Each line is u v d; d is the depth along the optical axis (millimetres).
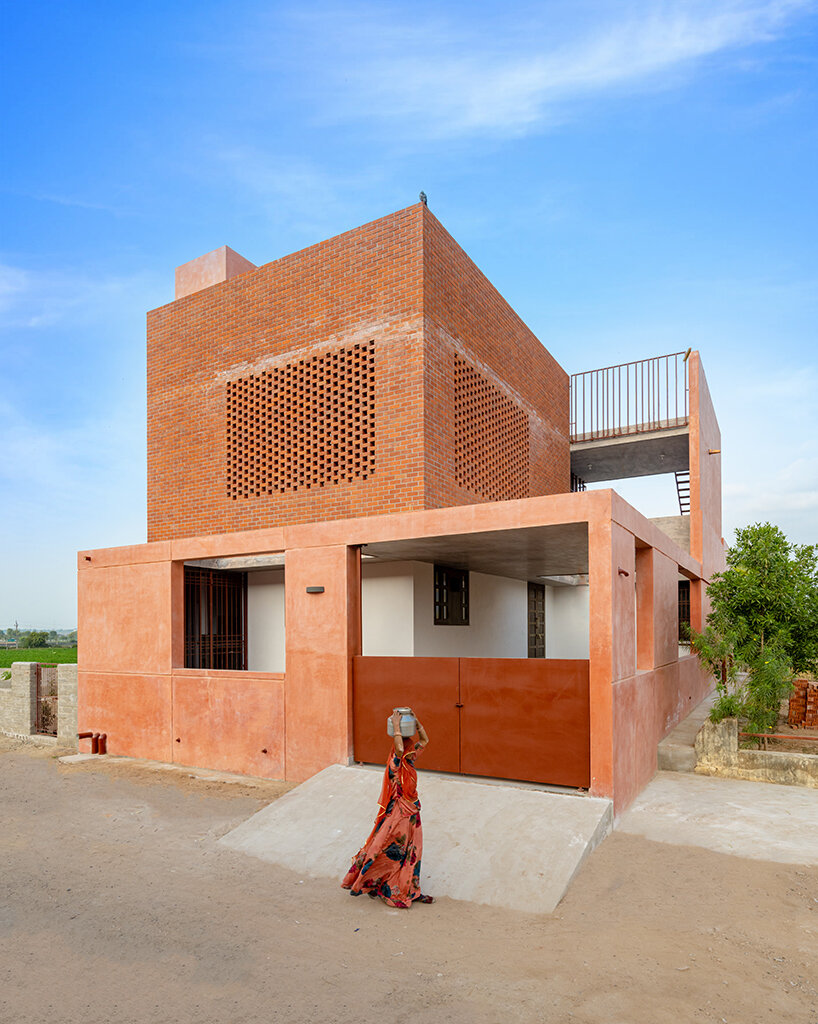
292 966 4629
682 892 5707
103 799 9250
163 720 11336
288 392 12547
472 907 5688
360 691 9398
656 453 19359
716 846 6699
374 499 11234
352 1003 4121
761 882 5848
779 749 10812
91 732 12344
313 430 12148
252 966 4637
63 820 8406
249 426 13102
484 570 14133
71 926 5367
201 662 12984
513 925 5281
